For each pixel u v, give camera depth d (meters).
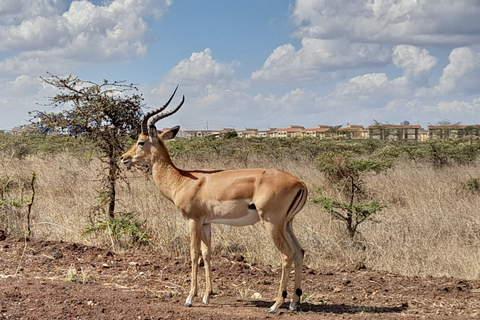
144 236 9.64
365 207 9.92
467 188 14.42
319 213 11.75
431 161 22.50
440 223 10.78
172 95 7.11
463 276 8.20
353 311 6.45
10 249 8.58
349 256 9.20
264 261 8.92
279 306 6.29
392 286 7.52
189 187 6.71
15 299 6.09
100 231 9.91
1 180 13.35
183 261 8.59
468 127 53.69
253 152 25.14
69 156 21.03
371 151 28.58
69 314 5.71
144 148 7.15
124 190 13.33
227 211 6.55
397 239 9.87
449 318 6.05
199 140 30.80
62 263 8.05
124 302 6.29
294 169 18.77
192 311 6.13
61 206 12.05
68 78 9.41
